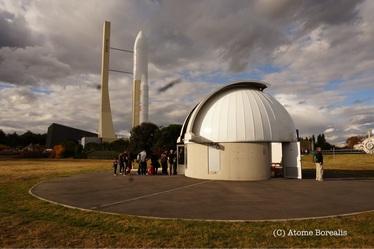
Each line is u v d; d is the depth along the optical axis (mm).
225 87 17406
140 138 52969
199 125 16578
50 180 15906
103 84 74938
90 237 5285
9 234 5508
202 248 4695
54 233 5539
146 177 17297
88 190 11594
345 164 31484
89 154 54562
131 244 4891
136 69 63719
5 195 10359
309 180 14953
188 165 17141
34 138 133875
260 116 15211
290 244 4883
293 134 16891
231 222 6203
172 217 6711
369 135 49719
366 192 10578
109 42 75375
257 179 14727
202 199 9141
